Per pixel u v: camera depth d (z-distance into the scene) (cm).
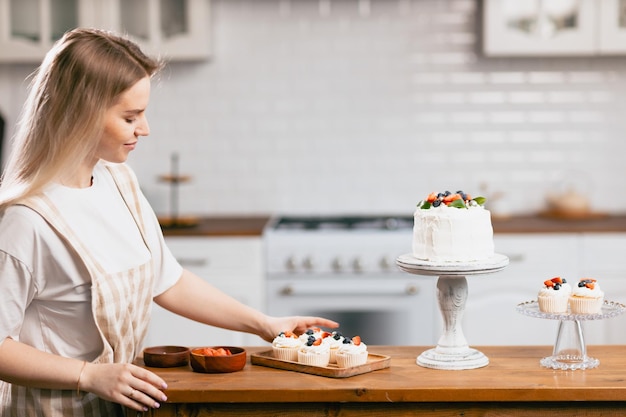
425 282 463
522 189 539
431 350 243
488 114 535
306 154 539
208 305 261
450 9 530
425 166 539
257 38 533
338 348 234
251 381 223
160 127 539
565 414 218
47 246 223
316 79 535
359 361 230
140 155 539
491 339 475
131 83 222
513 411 218
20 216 221
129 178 252
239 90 536
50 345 233
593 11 492
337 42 533
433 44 532
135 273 240
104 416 234
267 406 219
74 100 220
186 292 262
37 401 226
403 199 541
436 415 218
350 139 538
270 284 470
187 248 470
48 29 494
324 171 540
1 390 238
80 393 227
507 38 495
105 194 242
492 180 539
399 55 533
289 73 535
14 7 493
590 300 234
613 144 537
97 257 232
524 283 473
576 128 536
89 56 221
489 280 473
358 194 541
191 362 234
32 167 225
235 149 540
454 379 222
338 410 219
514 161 538
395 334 466
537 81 534
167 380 224
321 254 466
